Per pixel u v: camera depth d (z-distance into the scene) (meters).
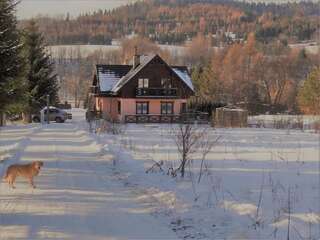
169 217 10.12
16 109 24.80
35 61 53.50
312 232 8.81
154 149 23.09
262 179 15.21
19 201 11.55
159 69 58.34
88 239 8.66
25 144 24.72
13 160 18.30
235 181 14.70
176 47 189.62
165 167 16.55
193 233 8.98
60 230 9.18
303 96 75.62
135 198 11.94
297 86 98.81
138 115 56.88
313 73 74.69
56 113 56.97
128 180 14.31
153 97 58.06
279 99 98.00
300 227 9.12
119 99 58.31
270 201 11.59
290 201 11.61
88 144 25.11
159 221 9.84
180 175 14.91
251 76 97.88
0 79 21.28
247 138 31.72
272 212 10.29
